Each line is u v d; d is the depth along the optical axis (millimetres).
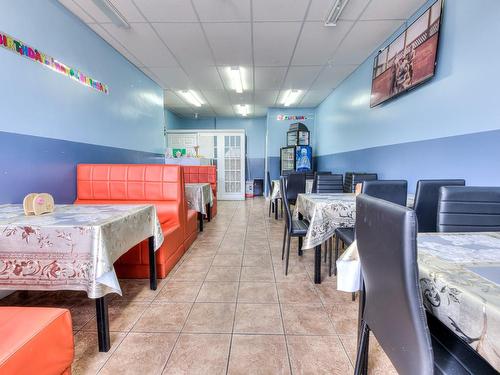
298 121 7336
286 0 2586
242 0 2580
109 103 3416
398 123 3137
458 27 2213
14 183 2072
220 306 1856
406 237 627
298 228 2441
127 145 3891
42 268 1249
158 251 2252
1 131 1963
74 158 2736
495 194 1352
